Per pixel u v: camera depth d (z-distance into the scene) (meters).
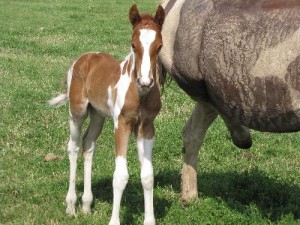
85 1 27.12
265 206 6.76
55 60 14.53
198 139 6.81
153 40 5.19
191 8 6.10
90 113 6.41
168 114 10.16
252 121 5.92
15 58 14.52
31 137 8.89
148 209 5.71
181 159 8.32
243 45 5.55
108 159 8.08
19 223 6.12
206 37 5.85
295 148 8.79
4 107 10.14
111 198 6.91
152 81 5.16
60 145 8.62
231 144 8.77
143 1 27.14
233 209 6.56
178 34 6.18
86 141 6.43
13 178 7.38
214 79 5.88
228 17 5.71
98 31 19.11
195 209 6.53
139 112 5.55
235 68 5.65
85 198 6.42
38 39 17.44
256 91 5.59
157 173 7.70
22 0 26.81
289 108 5.49
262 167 7.98
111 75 5.88
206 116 6.74
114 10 24.48
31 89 11.37
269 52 5.42
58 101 6.78
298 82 5.34
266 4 5.55
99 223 6.14
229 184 7.27
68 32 18.88
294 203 6.77
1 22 20.52
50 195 6.89
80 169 7.68
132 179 7.45
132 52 5.51
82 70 6.31
